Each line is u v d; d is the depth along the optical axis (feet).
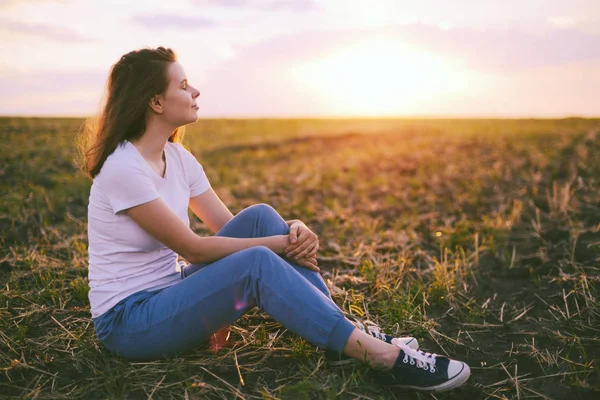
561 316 9.20
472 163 27.89
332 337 6.52
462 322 9.17
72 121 116.06
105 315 6.88
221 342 7.98
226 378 7.05
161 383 6.81
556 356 7.80
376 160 31.42
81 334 8.16
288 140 54.90
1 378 7.02
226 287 6.43
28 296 9.66
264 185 23.50
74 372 7.21
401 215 16.74
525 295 10.19
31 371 7.21
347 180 24.00
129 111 6.68
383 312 9.05
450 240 13.34
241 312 6.81
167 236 6.68
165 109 6.86
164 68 6.74
